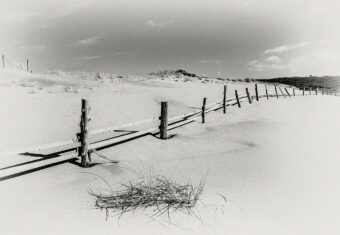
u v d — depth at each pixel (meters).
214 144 9.09
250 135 10.08
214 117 15.09
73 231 4.36
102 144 7.59
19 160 7.45
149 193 5.23
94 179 6.20
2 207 5.07
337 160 7.49
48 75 36.94
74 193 5.57
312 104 21.92
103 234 4.28
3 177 6.27
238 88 36.88
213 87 36.50
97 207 5.04
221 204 5.12
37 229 4.43
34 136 10.10
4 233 4.32
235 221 4.62
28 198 5.38
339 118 14.77
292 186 5.92
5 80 27.06
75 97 19.53
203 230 4.37
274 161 7.36
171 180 6.12
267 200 5.31
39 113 13.96
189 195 5.16
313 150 8.34
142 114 15.56
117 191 5.59
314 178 6.34
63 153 8.02
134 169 6.82
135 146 8.70
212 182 6.07
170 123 12.66
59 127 11.55
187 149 8.56
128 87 28.80
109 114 14.72
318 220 4.71
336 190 5.77
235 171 6.70
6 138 9.73
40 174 6.42
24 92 19.67
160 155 7.93
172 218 4.67
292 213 4.90
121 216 4.74
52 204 5.16
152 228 4.41
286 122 12.78
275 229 4.43
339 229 4.45
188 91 28.92
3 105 15.01
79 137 6.92
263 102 21.97
